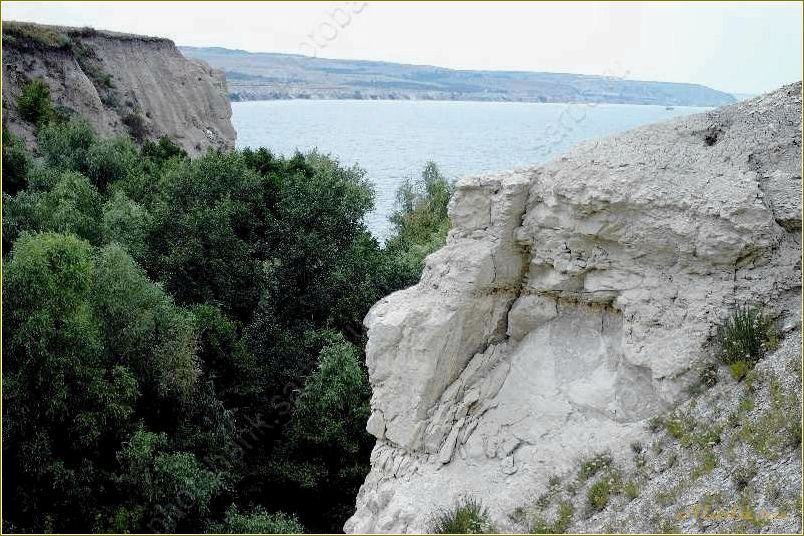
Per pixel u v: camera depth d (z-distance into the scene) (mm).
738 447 12586
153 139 75250
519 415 15938
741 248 14070
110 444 21156
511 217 16234
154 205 35062
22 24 65875
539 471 14867
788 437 12125
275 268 30750
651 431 14180
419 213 47562
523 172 16422
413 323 16625
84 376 20031
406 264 33406
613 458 14172
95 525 19266
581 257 15703
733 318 14180
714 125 16094
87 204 35594
